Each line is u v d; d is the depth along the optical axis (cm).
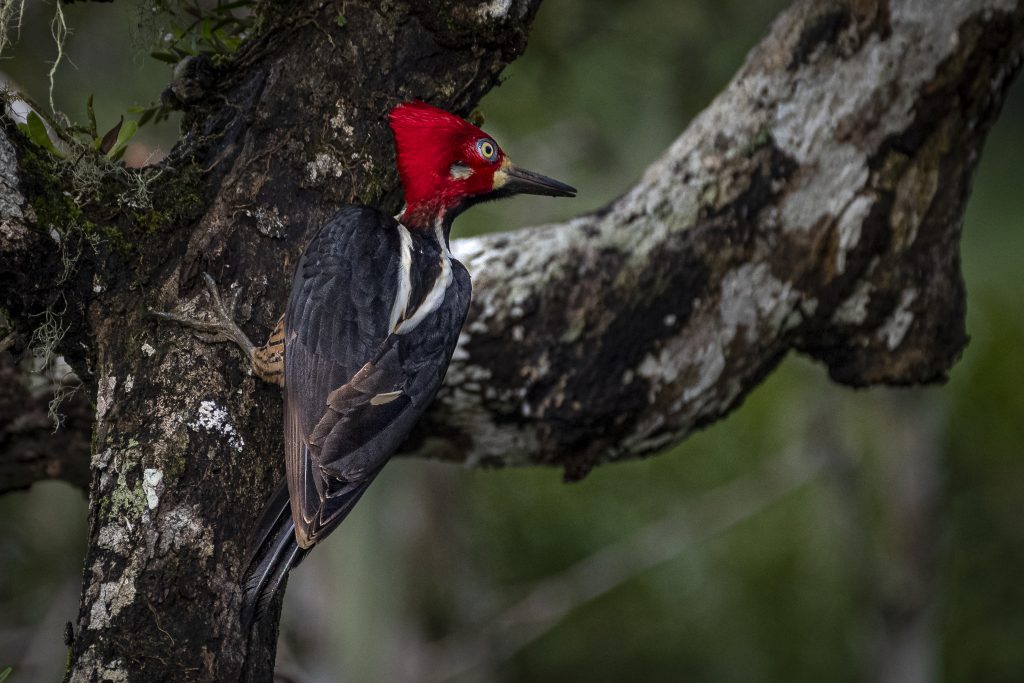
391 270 780
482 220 1634
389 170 782
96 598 663
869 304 965
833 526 2100
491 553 2125
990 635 2225
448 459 985
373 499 1734
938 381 1015
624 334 925
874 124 935
